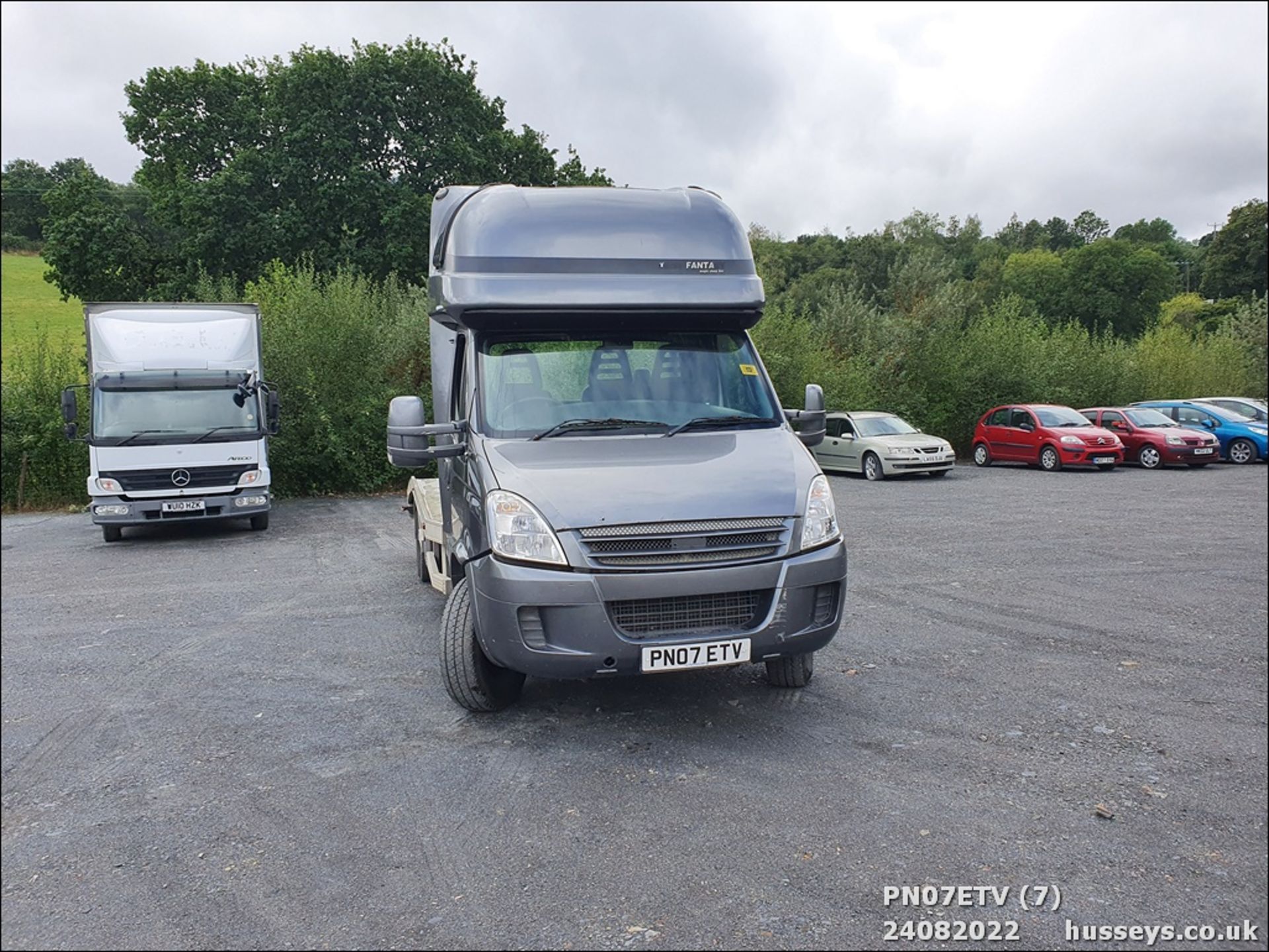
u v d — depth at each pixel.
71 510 16.97
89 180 29.56
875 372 26.77
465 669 4.86
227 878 3.33
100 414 12.55
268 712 5.22
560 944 2.88
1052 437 21.25
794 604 4.41
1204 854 3.37
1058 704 5.06
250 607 8.18
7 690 5.78
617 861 3.39
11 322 28.97
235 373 13.09
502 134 30.30
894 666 5.84
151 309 13.38
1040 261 75.12
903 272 37.97
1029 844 3.46
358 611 7.90
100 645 6.91
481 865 3.39
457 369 5.82
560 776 4.18
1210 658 5.92
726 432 5.13
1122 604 7.51
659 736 4.67
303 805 3.95
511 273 5.24
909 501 15.61
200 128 28.34
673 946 2.86
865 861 3.36
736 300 5.45
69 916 3.09
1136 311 70.38
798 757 4.35
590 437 4.98
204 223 27.48
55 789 4.18
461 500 5.22
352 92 28.16
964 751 4.38
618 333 5.46
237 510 12.87
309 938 2.94
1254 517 12.86
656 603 4.30
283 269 20.52
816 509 4.59
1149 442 21.61
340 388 18.62
